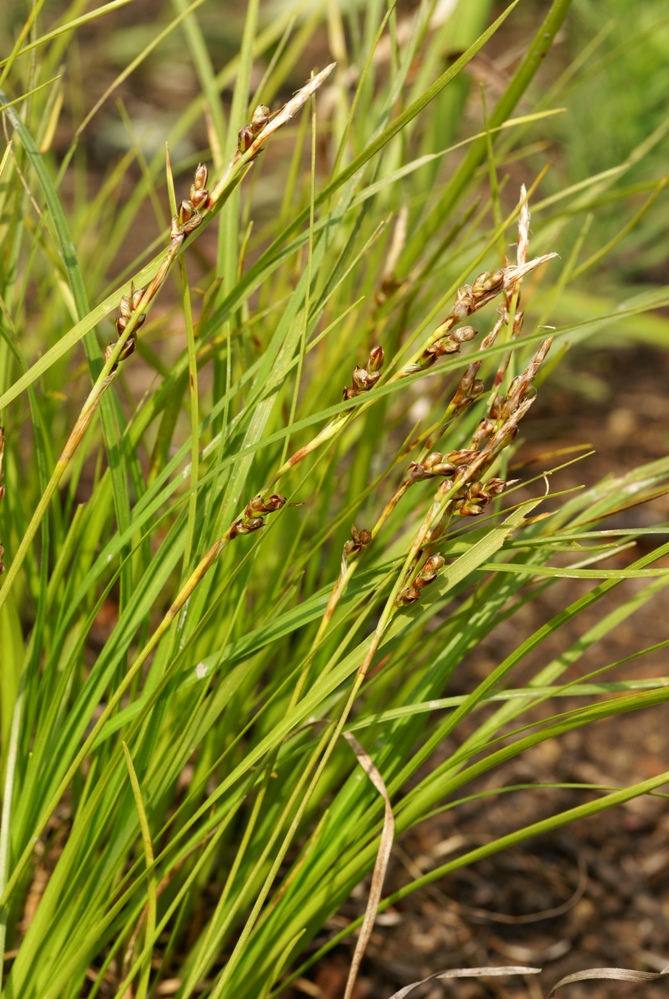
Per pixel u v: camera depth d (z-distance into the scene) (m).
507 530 0.50
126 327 0.48
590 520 0.53
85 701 0.52
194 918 0.59
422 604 0.50
